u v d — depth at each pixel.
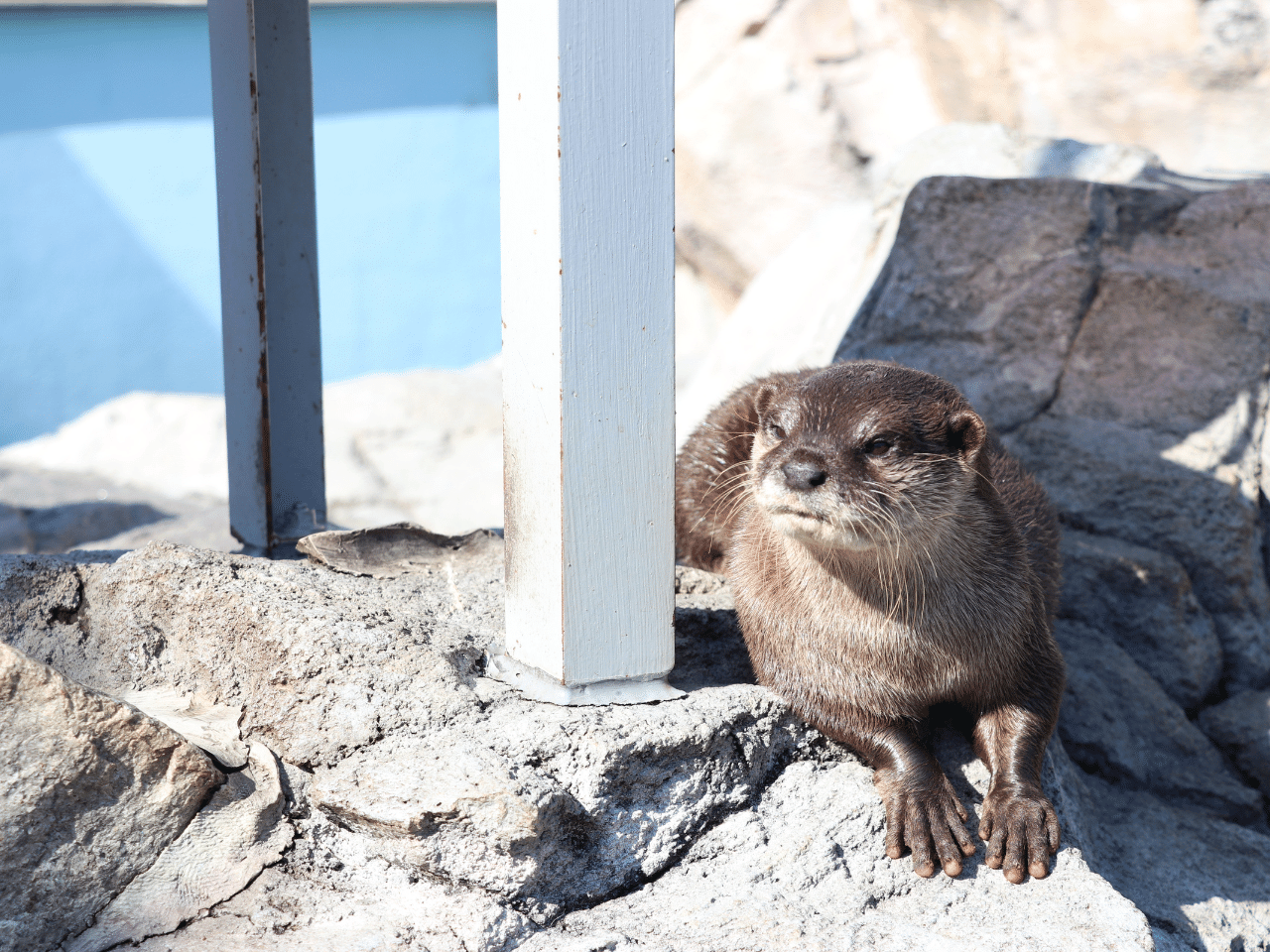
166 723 2.56
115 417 9.58
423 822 2.35
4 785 2.25
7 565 2.85
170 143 10.70
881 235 6.20
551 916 2.42
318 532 4.04
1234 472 4.50
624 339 2.58
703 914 2.46
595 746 2.51
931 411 2.71
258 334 3.73
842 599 2.76
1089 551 4.36
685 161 11.28
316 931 2.32
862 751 2.88
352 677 2.62
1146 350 4.83
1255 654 4.33
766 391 2.95
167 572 2.84
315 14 10.69
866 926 2.43
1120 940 2.39
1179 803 3.82
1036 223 5.18
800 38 10.62
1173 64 9.35
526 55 2.48
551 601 2.64
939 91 10.10
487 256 11.82
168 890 2.36
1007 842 2.62
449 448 8.47
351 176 11.09
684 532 3.96
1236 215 5.08
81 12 10.11
